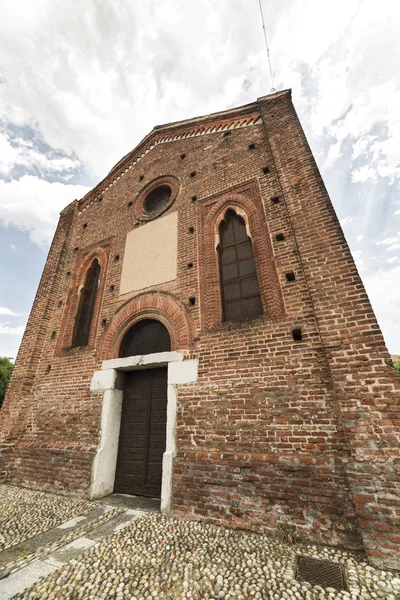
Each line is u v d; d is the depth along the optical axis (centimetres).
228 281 614
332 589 261
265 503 388
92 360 700
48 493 581
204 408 495
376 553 300
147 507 486
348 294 446
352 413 374
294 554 321
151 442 578
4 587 276
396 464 330
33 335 852
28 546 359
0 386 2405
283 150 644
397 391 362
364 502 325
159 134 985
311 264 495
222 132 814
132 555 328
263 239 589
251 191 658
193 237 689
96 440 595
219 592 261
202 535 373
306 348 455
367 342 404
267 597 252
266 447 420
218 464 440
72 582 282
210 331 556
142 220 827
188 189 781
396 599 248
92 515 458
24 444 693
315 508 361
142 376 645
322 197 542
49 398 725
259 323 511
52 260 1005
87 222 1022
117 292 754
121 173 1037
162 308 643
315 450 390
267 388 457
